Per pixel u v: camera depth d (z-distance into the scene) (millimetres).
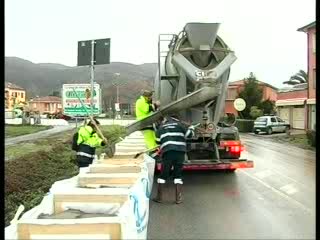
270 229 7223
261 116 44219
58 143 19062
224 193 10414
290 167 15586
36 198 8484
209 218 8000
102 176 6676
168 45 12445
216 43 11695
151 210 8695
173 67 12023
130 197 5195
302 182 12055
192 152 11961
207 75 11344
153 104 12414
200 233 7023
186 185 11531
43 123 51375
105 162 8641
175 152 9344
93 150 10164
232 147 12195
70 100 16594
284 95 49469
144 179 6965
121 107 48531
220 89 11547
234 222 7699
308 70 39969
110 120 48031
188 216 8164
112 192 5262
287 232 7039
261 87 54094
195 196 10047
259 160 18188
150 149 10695
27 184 9680
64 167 13094
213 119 11977
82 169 7492
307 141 26844
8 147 17281
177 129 9508
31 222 4145
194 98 11242
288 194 10266
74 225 4141
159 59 12477
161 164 9617
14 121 50906
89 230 4148
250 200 9594
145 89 13641
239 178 12773
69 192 5297
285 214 8266
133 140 13562
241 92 49719
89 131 10070
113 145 10898
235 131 12359
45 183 10266
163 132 9547
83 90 16516
